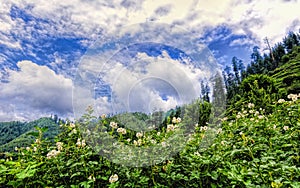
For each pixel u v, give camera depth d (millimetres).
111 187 2146
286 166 2246
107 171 2424
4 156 2674
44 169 2424
